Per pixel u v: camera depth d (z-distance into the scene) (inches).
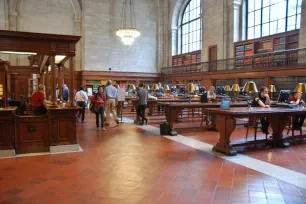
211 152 218.1
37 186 143.3
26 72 442.0
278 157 204.5
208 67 661.3
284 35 483.8
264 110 222.7
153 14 823.1
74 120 224.1
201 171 169.2
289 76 429.1
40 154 210.4
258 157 204.2
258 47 541.0
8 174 162.4
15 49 211.0
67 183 147.7
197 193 134.9
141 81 804.0
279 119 242.7
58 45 223.1
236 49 589.3
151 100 421.7
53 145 217.9
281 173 165.6
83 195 132.0
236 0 585.0
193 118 433.7
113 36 765.3
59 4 708.0
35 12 682.8
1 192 135.3
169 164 183.9
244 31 591.5
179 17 821.2
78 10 722.8
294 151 224.5
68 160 193.2
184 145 243.1
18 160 193.2
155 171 168.7
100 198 128.7
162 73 817.5
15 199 127.3
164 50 833.5
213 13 648.4
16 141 210.2
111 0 757.9
